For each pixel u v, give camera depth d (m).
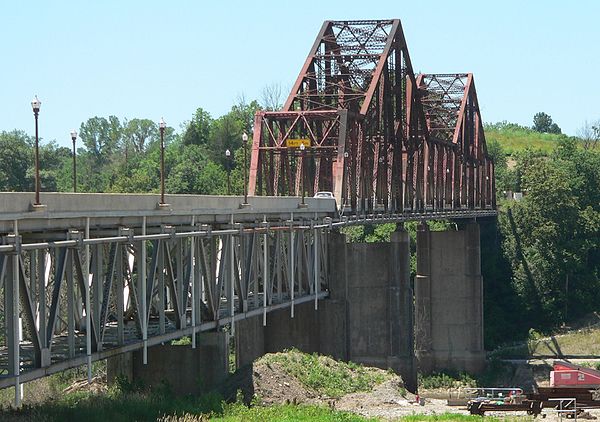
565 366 88.94
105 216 52.66
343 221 100.69
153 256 59.12
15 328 45.22
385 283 117.06
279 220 84.56
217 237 71.12
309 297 93.25
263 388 76.69
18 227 46.00
